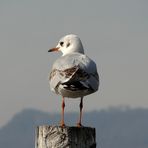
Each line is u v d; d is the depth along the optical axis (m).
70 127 11.12
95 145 11.32
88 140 11.16
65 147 11.06
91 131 11.23
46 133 11.20
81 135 11.12
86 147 11.12
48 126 11.22
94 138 11.29
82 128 11.16
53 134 11.13
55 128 11.16
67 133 11.08
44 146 11.19
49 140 11.16
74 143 11.08
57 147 11.09
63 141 11.07
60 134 11.10
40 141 11.29
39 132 11.32
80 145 11.09
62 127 11.15
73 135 11.09
